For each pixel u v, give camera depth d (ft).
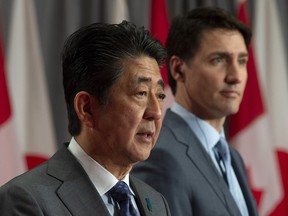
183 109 18.48
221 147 18.61
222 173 18.35
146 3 27.78
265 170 29.50
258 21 30.73
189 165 17.08
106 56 11.92
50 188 11.65
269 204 29.37
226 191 17.34
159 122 12.11
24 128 24.91
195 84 18.30
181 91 18.67
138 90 11.87
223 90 18.16
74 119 12.35
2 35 24.99
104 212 11.81
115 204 12.22
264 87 30.81
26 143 24.95
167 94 26.00
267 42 31.07
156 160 16.81
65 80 12.31
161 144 17.13
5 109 23.90
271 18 31.01
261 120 29.60
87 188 11.96
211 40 18.30
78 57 12.06
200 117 18.43
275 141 30.81
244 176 19.35
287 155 30.76
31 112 25.11
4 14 25.20
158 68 12.30
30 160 24.90
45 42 25.80
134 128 11.85
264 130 29.66
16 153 23.99
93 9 26.68
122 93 11.87
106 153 12.17
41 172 11.92
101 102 11.92
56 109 25.98
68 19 26.02
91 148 12.22
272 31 30.99
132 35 12.17
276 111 30.83
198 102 18.30
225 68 18.26
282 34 31.60
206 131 18.31
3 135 23.81
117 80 11.89
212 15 18.57
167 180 16.56
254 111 29.60
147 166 16.78
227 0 29.99
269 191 29.43
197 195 16.74
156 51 12.34
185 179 16.72
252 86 29.68
